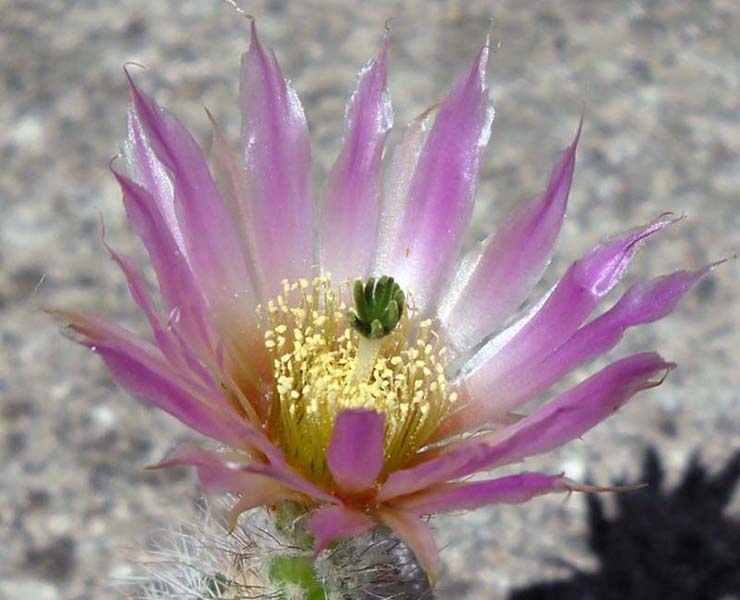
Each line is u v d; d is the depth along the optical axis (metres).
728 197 0.30
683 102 0.32
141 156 0.18
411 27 0.34
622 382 0.16
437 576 0.16
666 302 0.17
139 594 0.24
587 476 0.26
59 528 0.25
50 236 0.29
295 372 0.19
